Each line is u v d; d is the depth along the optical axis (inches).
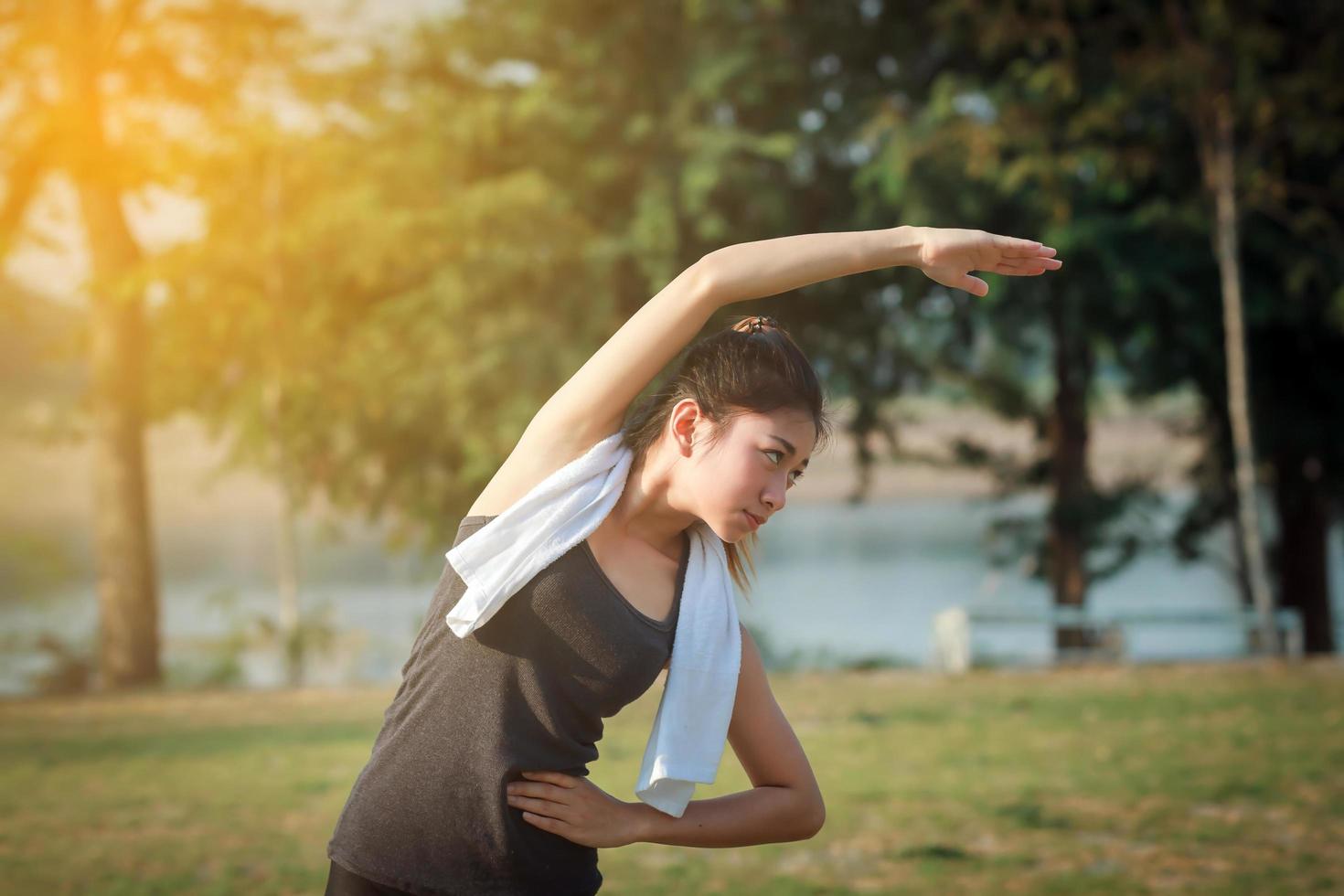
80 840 340.5
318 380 1012.5
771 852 307.4
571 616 90.6
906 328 1074.1
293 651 942.4
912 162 901.8
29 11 1003.3
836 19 999.0
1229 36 807.1
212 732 577.6
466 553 90.1
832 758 442.3
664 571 96.6
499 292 986.1
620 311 1014.4
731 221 1023.0
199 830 351.3
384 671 999.6
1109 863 291.0
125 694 800.3
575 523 91.7
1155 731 480.7
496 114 977.5
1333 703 535.8
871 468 1123.9
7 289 1085.1
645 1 986.1
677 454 92.7
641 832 93.2
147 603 1050.7
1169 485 1099.3
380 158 991.6
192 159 999.6
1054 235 876.0
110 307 1056.2
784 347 93.0
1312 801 350.3
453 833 91.0
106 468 1053.8
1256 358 1006.4
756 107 1015.0
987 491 1190.9
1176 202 928.9
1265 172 866.1
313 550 2881.4
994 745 462.0
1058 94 880.3
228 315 1004.6
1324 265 912.9
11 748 537.3
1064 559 1081.4
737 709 100.4
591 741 94.7
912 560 2642.7
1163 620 798.5
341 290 1045.2
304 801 392.8
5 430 1134.4
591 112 986.7
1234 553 1115.3
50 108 999.6
